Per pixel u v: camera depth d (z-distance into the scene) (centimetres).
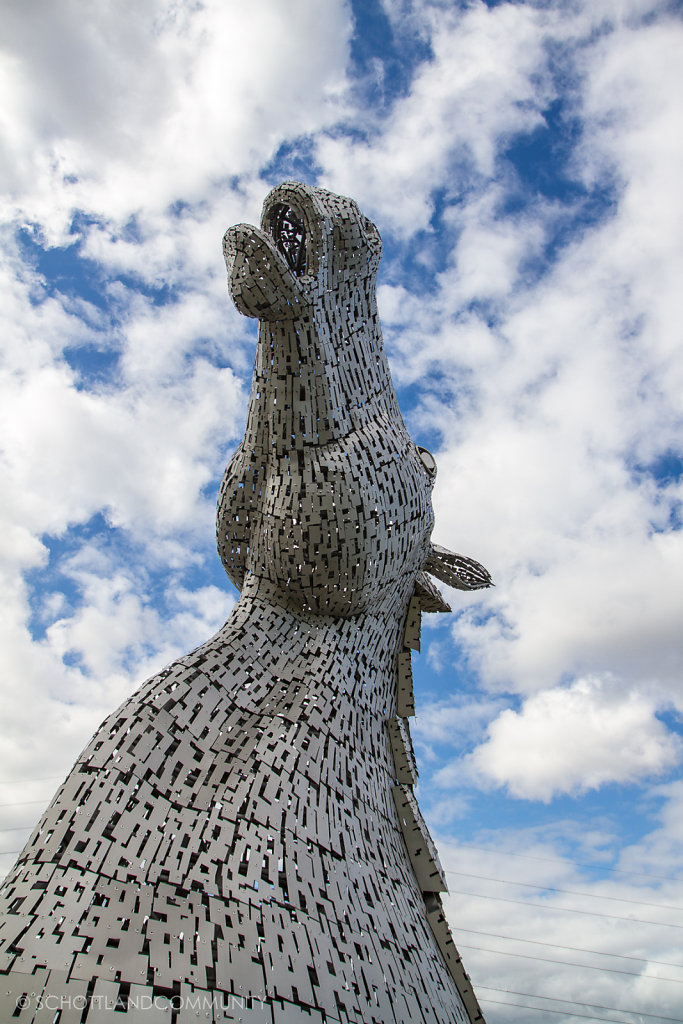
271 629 1312
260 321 1402
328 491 1317
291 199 1446
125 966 836
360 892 1129
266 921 968
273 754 1138
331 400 1379
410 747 1509
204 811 1032
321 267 1402
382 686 1462
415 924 1219
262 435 1397
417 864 1331
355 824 1203
